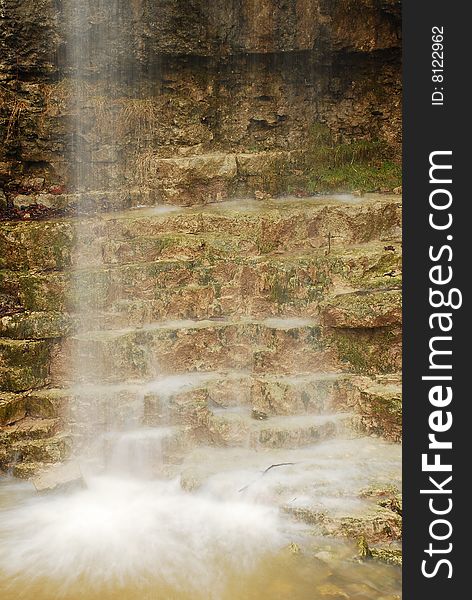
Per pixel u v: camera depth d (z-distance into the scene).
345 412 8.45
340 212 9.72
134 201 10.40
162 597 6.39
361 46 10.80
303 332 8.65
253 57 10.75
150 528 7.25
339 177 10.63
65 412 8.32
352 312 8.56
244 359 8.82
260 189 10.47
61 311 8.82
